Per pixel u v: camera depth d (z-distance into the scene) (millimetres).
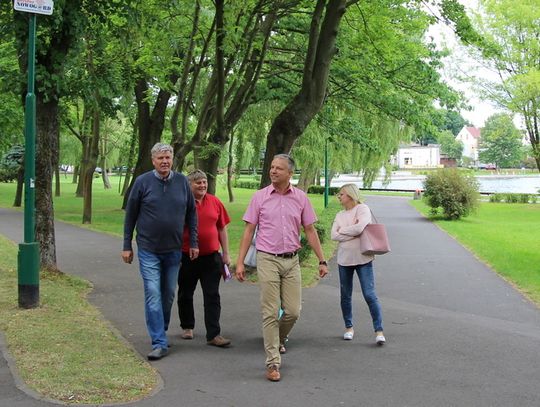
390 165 38375
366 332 7367
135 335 6957
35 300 7809
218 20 12461
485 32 36156
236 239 17938
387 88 19953
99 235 18031
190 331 6961
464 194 27078
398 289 10391
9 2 9516
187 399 4992
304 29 18328
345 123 22109
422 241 18234
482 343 6863
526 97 34656
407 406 4918
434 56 21000
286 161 5883
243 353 6383
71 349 6070
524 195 43688
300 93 13078
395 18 17984
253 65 15578
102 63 13438
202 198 6801
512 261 13641
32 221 7848
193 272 6812
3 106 27000
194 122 29641
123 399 4926
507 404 4977
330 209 22844
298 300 5949
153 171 6320
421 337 7129
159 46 14906
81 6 9938
